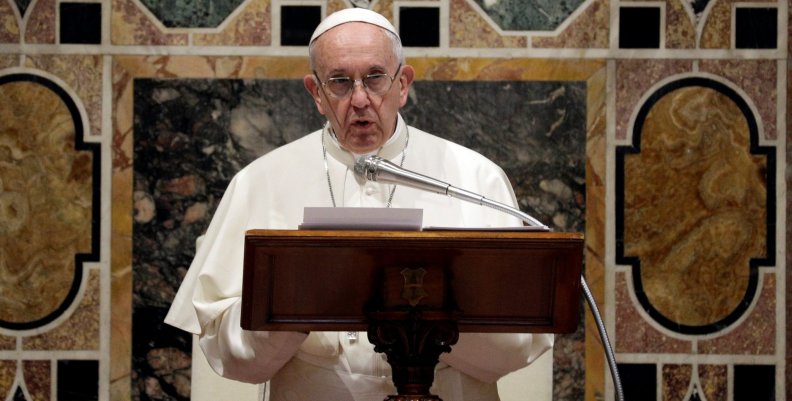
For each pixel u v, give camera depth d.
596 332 17.45
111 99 17.52
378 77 11.16
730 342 17.52
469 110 17.48
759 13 17.62
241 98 17.48
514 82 17.55
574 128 17.55
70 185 17.48
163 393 17.41
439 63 17.50
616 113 17.56
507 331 9.52
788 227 17.50
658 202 17.53
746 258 17.52
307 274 9.10
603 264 17.52
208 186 17.47
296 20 17.53
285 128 17.48
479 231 8.98
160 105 17.50
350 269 9.09
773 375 17.47
